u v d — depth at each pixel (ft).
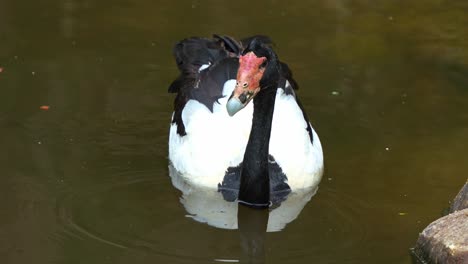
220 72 42.60
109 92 47.01
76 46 51.34
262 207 38.50
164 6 56.65
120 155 41.96
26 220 36.27
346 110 45.85
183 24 54.13
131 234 35.50
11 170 40.24
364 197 38.81
